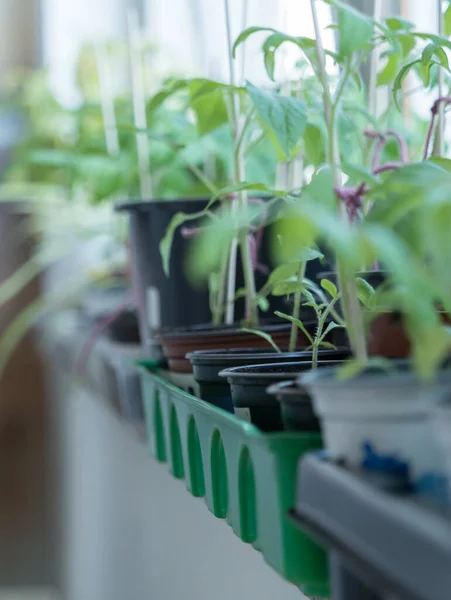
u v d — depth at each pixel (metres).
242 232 0.75
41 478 2.46
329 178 0.43
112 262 1.75
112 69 1.77
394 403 0.34
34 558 2.49
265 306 0.84
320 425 0.41
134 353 1.12
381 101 0.92
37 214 2.08
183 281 0.96
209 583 1.35
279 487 0.39
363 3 0.98
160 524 1.62
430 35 0.55
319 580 0.39
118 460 1.84
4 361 2.33
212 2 1.69
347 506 0.34
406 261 0.28
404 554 0.30
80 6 2.28
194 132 1.23
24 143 1.90
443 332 0.30
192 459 0.61
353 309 0.43
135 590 1.83
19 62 2.35
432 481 0.33
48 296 2.08
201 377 0.62
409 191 0.35
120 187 1.44
